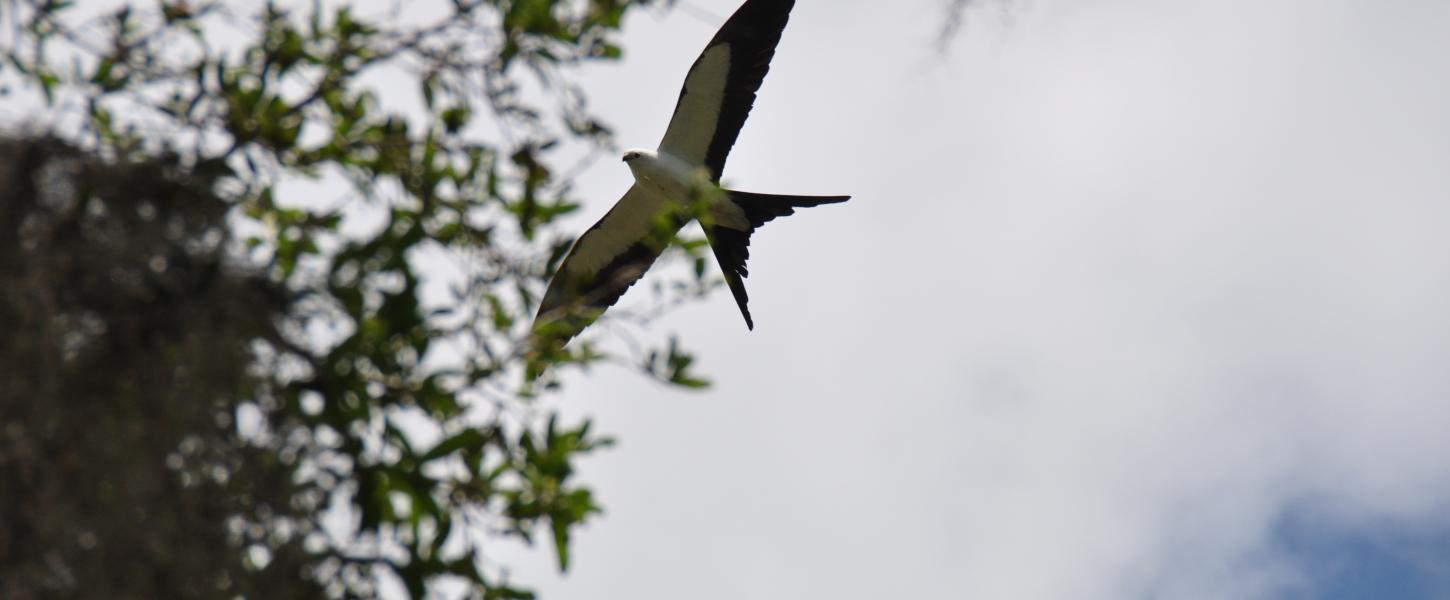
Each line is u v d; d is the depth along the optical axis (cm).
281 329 863
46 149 852
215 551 819
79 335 826
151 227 853
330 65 997
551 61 1020
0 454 787
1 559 776
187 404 823
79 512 796
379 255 895
